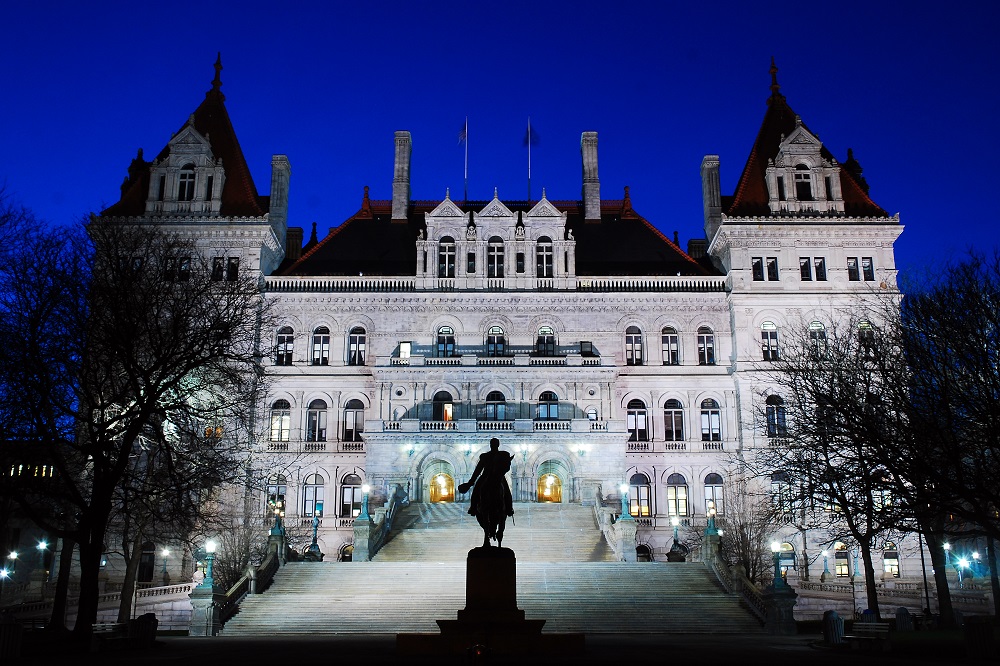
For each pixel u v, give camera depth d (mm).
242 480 63625
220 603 44375
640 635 42312
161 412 41219
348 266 79812
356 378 75062
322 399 75000
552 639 28344
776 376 67938
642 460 73688
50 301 40188
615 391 74812
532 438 69000
